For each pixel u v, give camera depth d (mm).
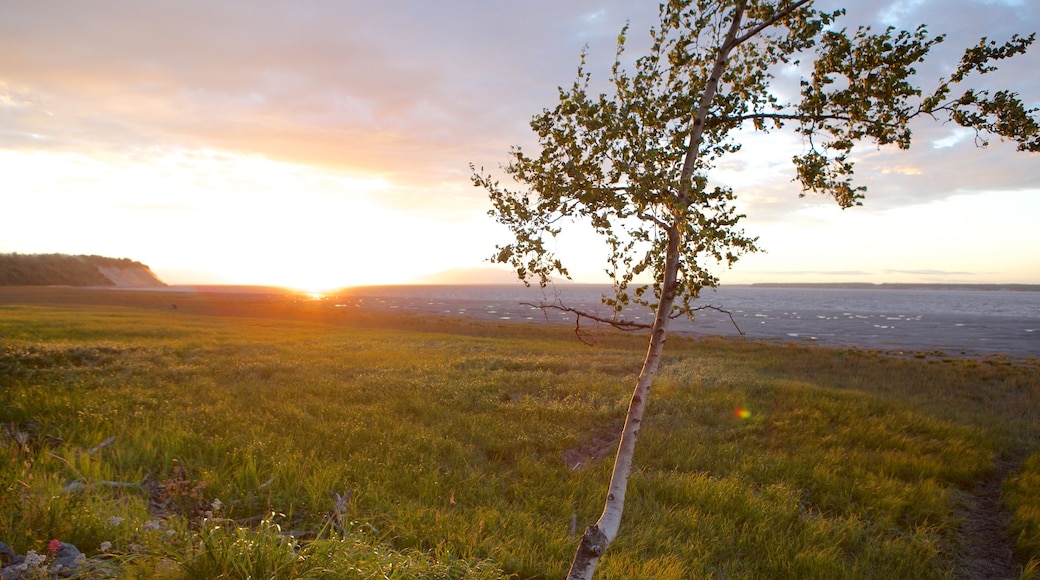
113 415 11086
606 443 12758
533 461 10711
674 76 4250
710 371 25250
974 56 3643
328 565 4453
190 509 6855
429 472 9211
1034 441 14125
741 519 8461
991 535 8758
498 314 96312
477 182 4043
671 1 4012
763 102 4262
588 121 3766
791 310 136750
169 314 63031
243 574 4227
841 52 3902
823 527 8195
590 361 27656
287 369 20344
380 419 12750
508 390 18438
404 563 4871
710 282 3877
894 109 3924
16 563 4414
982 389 23234
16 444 7816
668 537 7527
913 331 72812
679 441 12531
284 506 7273
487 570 5438
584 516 8117
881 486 9977
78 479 7023
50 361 18031
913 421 15000
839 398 18062
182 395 14273
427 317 77250
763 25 3986
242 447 9406
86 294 120688
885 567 7219
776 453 11945
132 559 4555
